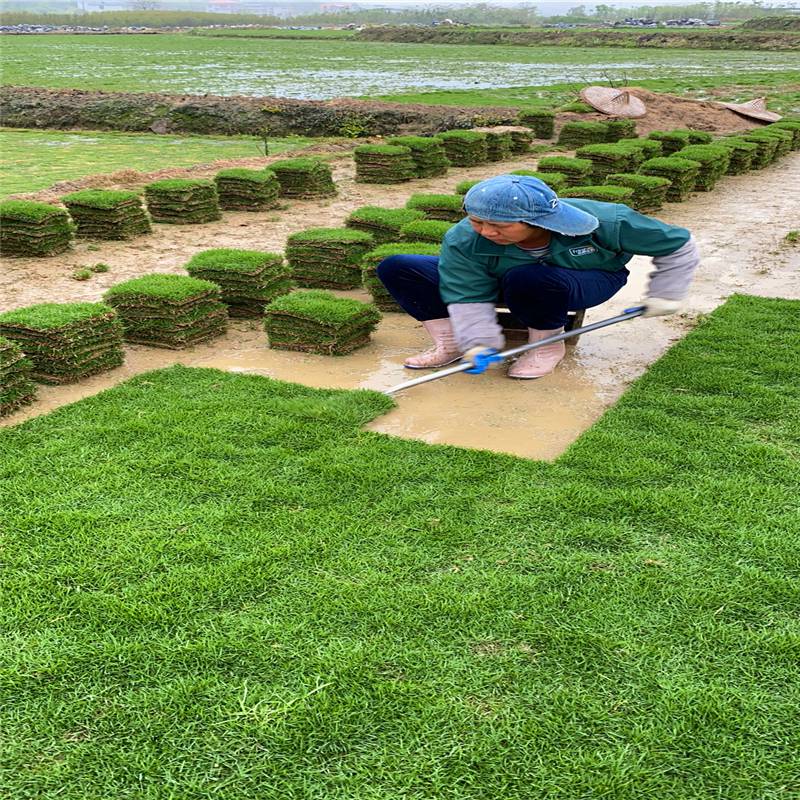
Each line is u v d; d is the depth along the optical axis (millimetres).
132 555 3566
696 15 168875
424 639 3086
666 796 2463
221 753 2617
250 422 4875
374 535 3725
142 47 64938
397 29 92500
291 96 30953
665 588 3346
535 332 5605
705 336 6320
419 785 2502
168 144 20000
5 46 63312
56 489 4117
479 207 4742
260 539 3688
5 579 3416
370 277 7164
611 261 5320
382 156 13773
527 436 4832
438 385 5594
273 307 6199
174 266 8852
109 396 5266
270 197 11820
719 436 4652
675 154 13219
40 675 2916
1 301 7590
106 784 2514
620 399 5227
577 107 22000
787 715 2736
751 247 9547
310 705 2781
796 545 3619
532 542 3676
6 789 2492
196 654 3004
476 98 26828
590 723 2713
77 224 9984
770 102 26531
